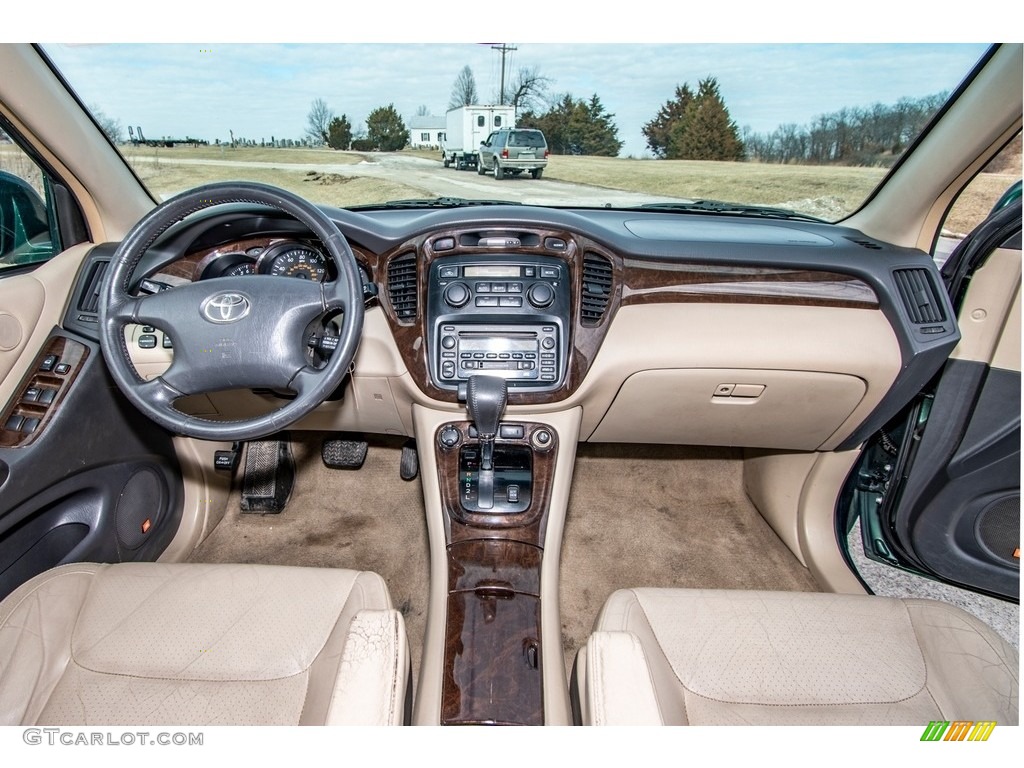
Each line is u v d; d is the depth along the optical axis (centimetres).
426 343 145
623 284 147
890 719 92
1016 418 140
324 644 100
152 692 93
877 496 177
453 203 180
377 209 176
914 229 153
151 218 116
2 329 129
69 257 151
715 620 107
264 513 209
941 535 162
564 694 119
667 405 157
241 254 150
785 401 153
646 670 86
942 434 153
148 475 172
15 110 128
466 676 114
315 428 175
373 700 81
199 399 168
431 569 141
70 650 99
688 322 145
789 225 175
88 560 149
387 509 212
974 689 94
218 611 105
